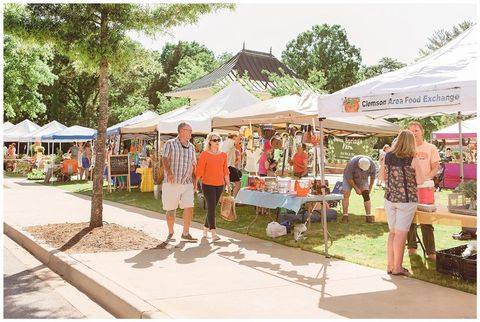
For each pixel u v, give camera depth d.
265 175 13.20
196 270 6.71
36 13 9.16
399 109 6.52
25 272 7.19
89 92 52.41
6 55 20.97
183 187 8.84
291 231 9.80
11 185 22.19
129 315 5.13
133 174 20.58
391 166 6.53
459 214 6.46
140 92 57.09
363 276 6.45
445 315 4.90
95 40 9.35
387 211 6.62
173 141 8.78
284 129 16.06
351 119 13.20
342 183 11.24
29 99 27.58
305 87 31.14
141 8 9.85
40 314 5.27
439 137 23.34
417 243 8.24
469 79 5.88
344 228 10.26
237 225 10.80
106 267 6.81
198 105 17.11
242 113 13.62
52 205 14.41
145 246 8.27
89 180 25.75
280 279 6.26
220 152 9.03
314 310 5.04
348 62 70.00
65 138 28.80
